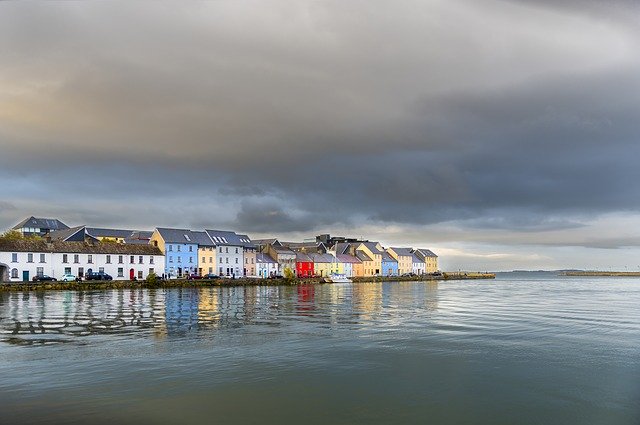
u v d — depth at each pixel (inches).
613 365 944.9
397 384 810.8
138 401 713.6
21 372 853.2
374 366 927.0
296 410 689.0
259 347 1091.9
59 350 1038.4
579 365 943.7
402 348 1096.2
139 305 2190.0
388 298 2938.0
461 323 1555.1
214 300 2600.9
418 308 2153.1
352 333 1307.8
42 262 4220.0
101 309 1967.3
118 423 634.2
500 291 4146.2
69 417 649.0
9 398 718.5
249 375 853.8
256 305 2267.5
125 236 6437.0
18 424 622.8
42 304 2230.6
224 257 5812.0
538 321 1626.5
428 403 722.2
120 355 993.5
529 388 795.4
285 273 5984.3
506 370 903.1
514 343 1167.0
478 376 862.5
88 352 1020.5
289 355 1011.9
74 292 3417.8
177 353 1017.5
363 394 760.3
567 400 738.2
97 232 6230.3
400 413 682.2
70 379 814.5
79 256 4446.4
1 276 4060.0
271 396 745.0
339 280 6530.5
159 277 4761.3
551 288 5044.3
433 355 1023.0
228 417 662.5
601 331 1378.0
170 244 5275.6
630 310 2102.6
